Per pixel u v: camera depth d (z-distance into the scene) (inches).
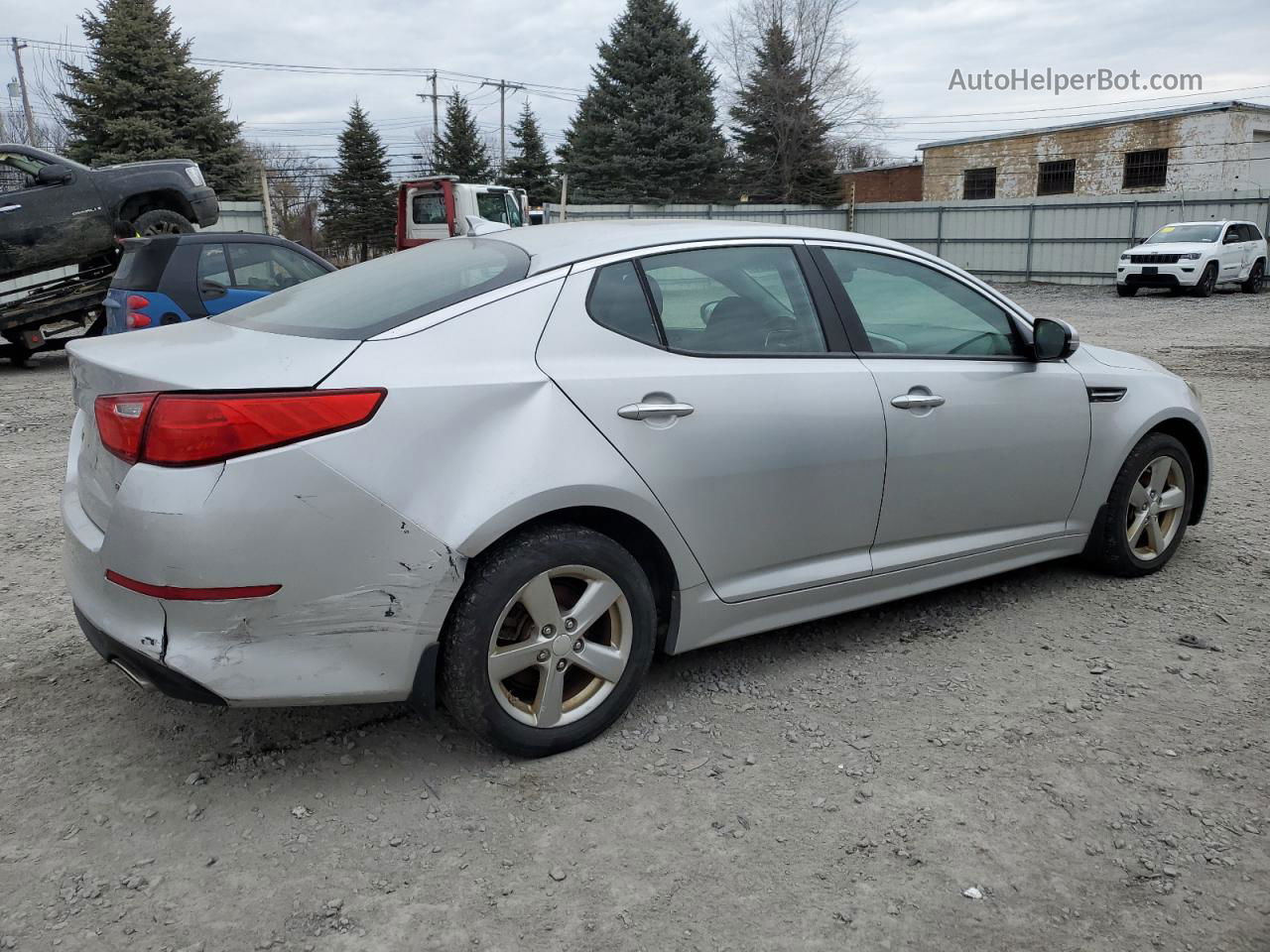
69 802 105.0
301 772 111.3
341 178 1929.1
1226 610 159.8
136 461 96.0
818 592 134.3
